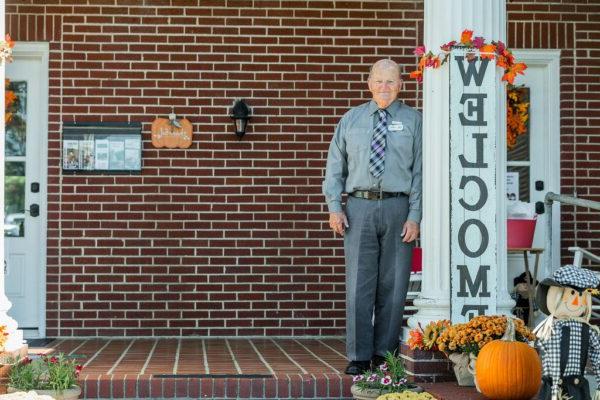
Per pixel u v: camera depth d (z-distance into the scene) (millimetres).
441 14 6734
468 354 6188
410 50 9703
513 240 8492
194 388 6441
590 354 5402
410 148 6602
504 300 6707
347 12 9688
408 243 6656
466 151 6562
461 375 6266
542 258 9703
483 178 6562
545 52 9766
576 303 5391
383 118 6613
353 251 6668
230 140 9578
